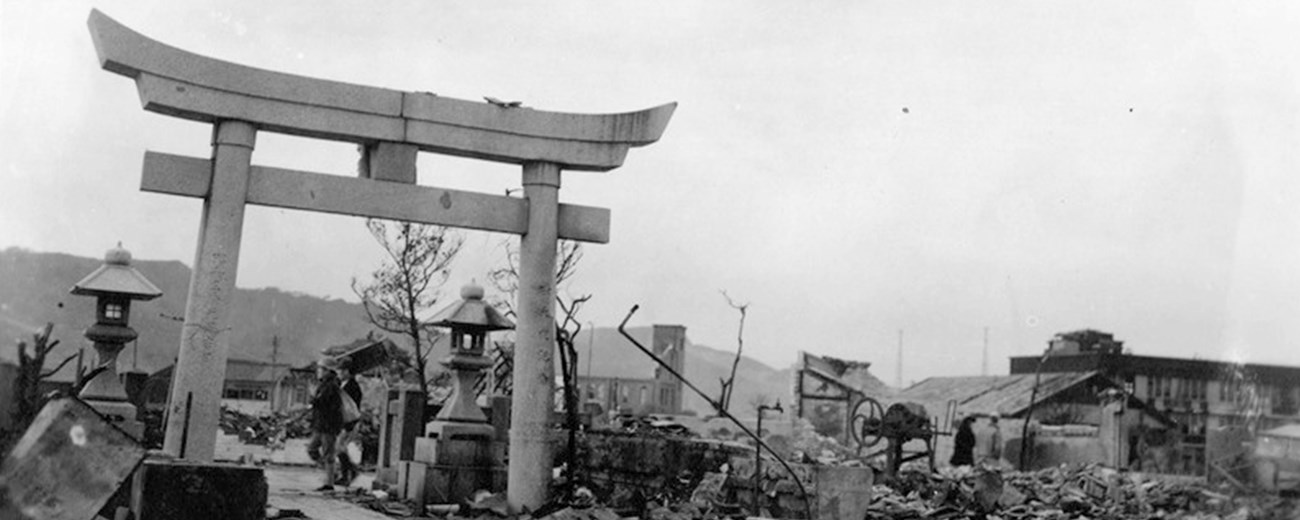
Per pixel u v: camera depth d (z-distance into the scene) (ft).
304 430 115.85
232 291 46.50
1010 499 71.36
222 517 33.22
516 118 52.16
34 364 40.19
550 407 51.98
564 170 54.49
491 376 85.25
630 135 53.67
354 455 85.97
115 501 34.94
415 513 51.85
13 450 30.14
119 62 44.83
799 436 114.93
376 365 106.32
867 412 164.96
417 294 104.22
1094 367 207.62
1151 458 152.66
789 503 52.34
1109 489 84.17
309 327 233.96
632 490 60.64
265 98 47.83
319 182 48.67
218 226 46.57
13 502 29.35
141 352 181.47
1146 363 197.88
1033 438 137.59
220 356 46.01
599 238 53.88
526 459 51.42
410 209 50.14
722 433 98.43
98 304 54.29
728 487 56.39
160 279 199.62
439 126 50.75
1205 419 168.14
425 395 63.26
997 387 195.42
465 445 54.80
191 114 47.06
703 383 372.79
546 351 52.03
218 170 46.91
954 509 66.80
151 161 46.44
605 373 347.56
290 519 46.73
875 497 68.33
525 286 52.19
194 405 45.34
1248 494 85.71
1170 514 78.18
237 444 101.04
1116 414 135.13
